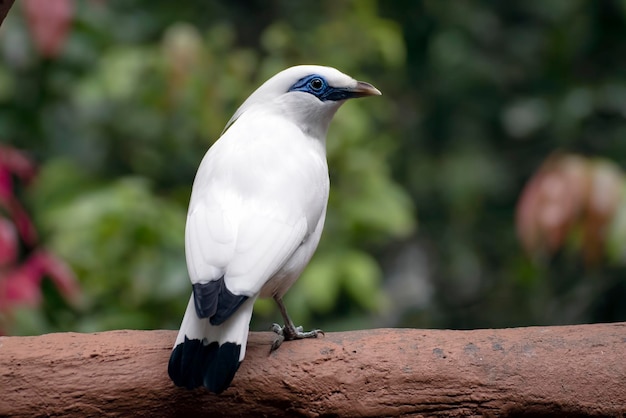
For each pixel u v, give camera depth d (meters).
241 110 7.77
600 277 14.79
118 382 6.55
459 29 16.84
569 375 6.68
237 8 16.55
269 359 6.62
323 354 6.65
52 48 11.16
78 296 9.79
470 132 16.67
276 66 13.20
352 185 12.70
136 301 11.24
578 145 15.71
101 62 13.34
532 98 16.08
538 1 17.11
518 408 6.68
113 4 14.82
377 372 6.61
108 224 11.24
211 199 6.60
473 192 16.25
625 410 6.72
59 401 6.52
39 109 13.55
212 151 7.12
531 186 11.09
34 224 12.61
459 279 16.44
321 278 12.28
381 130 15.95
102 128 13.52
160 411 6.59
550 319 15.22
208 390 6.12
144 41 14.91
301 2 15.79
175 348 6.00
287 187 6.73
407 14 16.83
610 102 15.38
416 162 16.50
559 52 15.98
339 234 12.58
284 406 6.59
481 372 6.64
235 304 5.97
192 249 6.32
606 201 10.84
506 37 17.09
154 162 13.29
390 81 16.30
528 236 11.09
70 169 12.80
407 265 16.53
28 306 9.61
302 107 7.54
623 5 15.30
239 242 6.29
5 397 6.50
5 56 13.10
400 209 12.76
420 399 6.62
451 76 16.72
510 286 16.05
